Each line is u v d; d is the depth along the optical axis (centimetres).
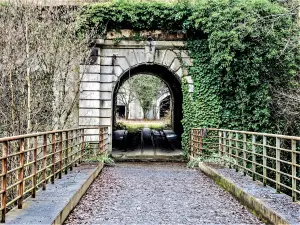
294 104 1905
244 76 1947
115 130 3484
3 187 657
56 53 1834
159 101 5834
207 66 2098
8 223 647
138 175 1522
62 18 1955
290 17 1912
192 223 805
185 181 1371
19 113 1594
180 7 2039
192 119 2103
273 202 833
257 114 1970
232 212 903
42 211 734
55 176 1170
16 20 1758
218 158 1706
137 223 803
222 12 1919
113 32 2094
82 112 2072
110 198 1052
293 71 1917
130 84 5522
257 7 1880
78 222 799
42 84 1841
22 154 755
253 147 1171
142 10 2047
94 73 2083
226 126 2053
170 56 2125
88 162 1652
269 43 1891
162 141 2902
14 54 1639
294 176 840
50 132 1009
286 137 883
